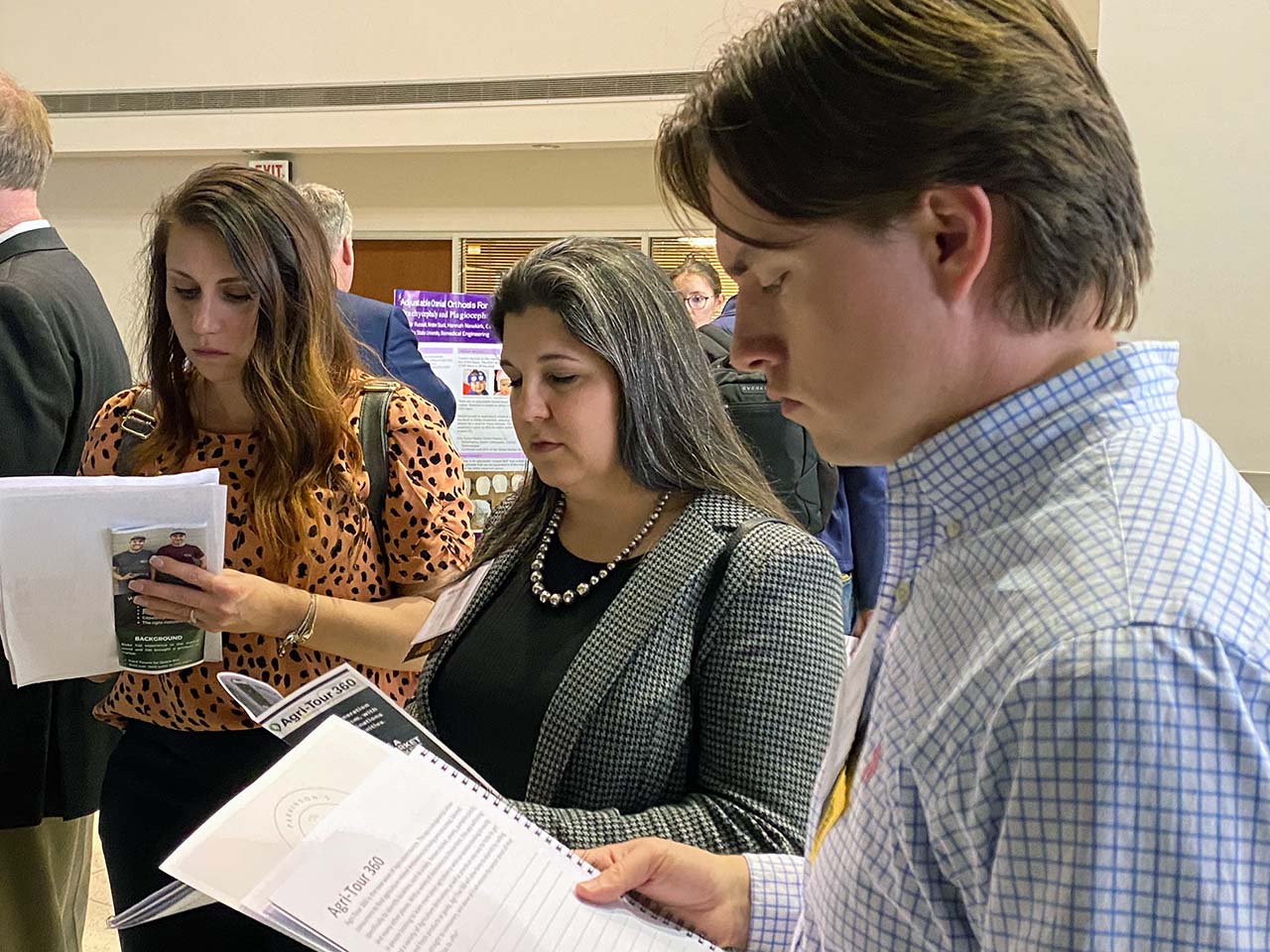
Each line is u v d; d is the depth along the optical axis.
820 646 1.07
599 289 1.15
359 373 1.62
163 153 6.57
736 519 1.14
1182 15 2.47
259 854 0.76
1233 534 0.47
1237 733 0.42
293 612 1.42
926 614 0.56
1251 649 0.43
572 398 1.14
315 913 0.71
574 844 1.00
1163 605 0.44
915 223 0.51
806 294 0.54
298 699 1.01
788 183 0.52
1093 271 0.52
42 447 1.72
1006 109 0.50
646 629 1.08
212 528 1.38
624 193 6.44
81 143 6.54
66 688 1.75
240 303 1.44
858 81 0.50
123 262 6.82
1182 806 0.42
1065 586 0.48
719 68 0.56
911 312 0.52
